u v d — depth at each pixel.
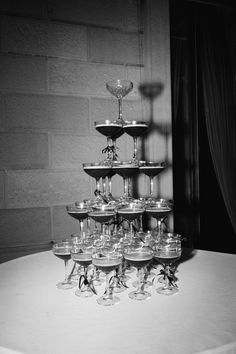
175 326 1.14
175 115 3.69
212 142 3.76
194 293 1.43
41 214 2.72
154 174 1.88
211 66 3.76
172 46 3.66
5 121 2.62
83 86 2.80
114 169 1.79
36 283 1.59
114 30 2.90
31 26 2.66
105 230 1.99
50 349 1.01
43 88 2.70
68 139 2.77
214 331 1.10
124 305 1.32
